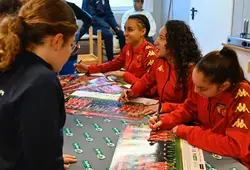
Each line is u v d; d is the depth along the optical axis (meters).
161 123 1.51
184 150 1.30
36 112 0.88
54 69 1.02
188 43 1.87
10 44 0.95
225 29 4.07
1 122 0.92
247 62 3.43
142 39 2.51
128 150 1.30
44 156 0.88
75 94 2.03
